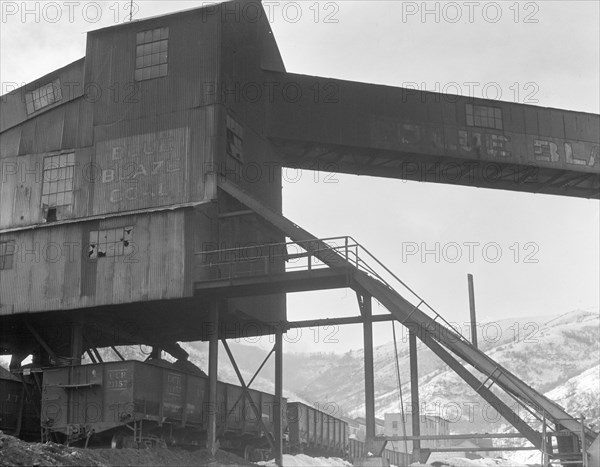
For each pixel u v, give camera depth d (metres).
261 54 35.41
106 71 32.50
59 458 20.17
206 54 31.31
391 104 36.72
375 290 28.66
